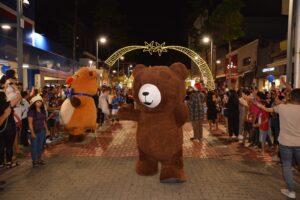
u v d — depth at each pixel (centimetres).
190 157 1024
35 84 2044
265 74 2730
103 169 874
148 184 743
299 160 654
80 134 1230
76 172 845
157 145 695
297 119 645
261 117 1051
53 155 1050
